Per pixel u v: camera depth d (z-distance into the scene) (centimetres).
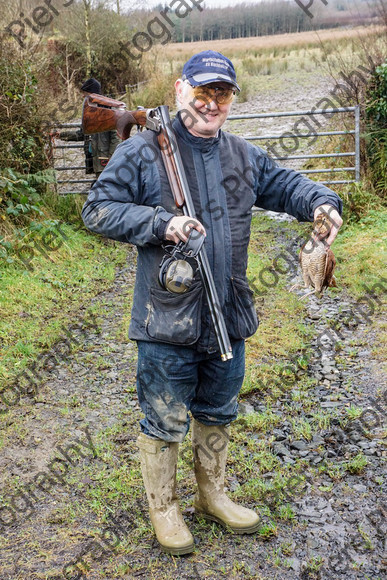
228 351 230
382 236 669
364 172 798
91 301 559
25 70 692
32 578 246
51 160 775
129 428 360
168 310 229
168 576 245
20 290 553
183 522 261
